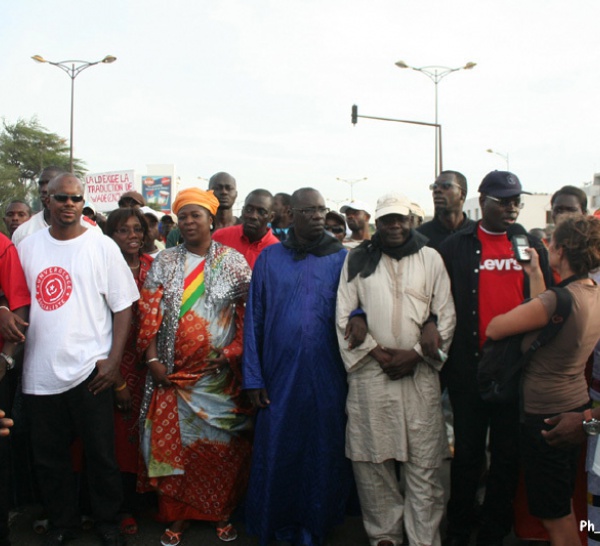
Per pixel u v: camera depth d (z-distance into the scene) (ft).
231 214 20.22
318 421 12.07
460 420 11.98
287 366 12.05
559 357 9.63
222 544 12.38
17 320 11.14
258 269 12.69
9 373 12.45
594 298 9.57
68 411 11.80
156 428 12.43
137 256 14.03
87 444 11.80
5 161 132.36
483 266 11.98
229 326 12.87
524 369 10.07
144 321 12.49
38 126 141.18
